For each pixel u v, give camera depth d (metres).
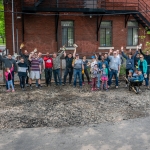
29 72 12.84
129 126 7.30
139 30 21.33
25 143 6.15
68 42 20.09
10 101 10.21
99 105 9.58
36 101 10.20
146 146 5.92
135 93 11.59
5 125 7.46
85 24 20.08
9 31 18.83
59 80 13.44
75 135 6.65
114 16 20.50
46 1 18.69
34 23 19.09
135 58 13.56
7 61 12.20
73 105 9.57
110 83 12.77
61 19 19.55
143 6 20.97
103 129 7.09
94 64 12.35
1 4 23.42
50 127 7.28
